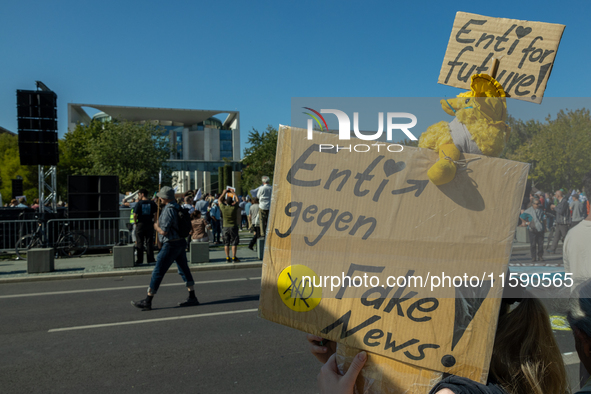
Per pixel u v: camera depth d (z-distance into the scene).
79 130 41.41
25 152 11.57
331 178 1.07
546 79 0.99
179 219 6.15
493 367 0.98
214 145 98.75
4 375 3.82
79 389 3.53
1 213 12.31
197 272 9.45
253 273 9.24
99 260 10.94
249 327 5.16
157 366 3.98
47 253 9.23
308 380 3.65
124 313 5.93
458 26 1.09
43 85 11.81
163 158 30.91
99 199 12.16
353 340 1.06
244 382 3.62
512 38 1.04
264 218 11.25
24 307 6.43
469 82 1.07
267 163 26.47
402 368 1.03
